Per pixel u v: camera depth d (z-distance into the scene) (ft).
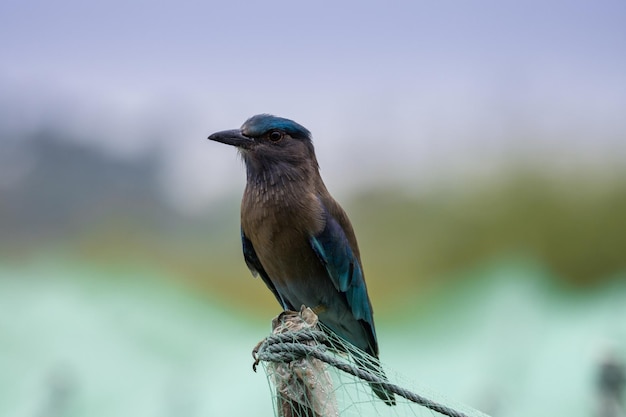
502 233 61.00
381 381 28.96
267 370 29.89
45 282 51.72
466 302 51.06
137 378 42.24
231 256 58.70
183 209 66.54
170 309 50.52
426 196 63.87
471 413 28.96
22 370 42.04
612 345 36.35
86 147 72.38
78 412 41.22
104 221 64.85
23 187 68.90
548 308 49.29
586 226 60.90
